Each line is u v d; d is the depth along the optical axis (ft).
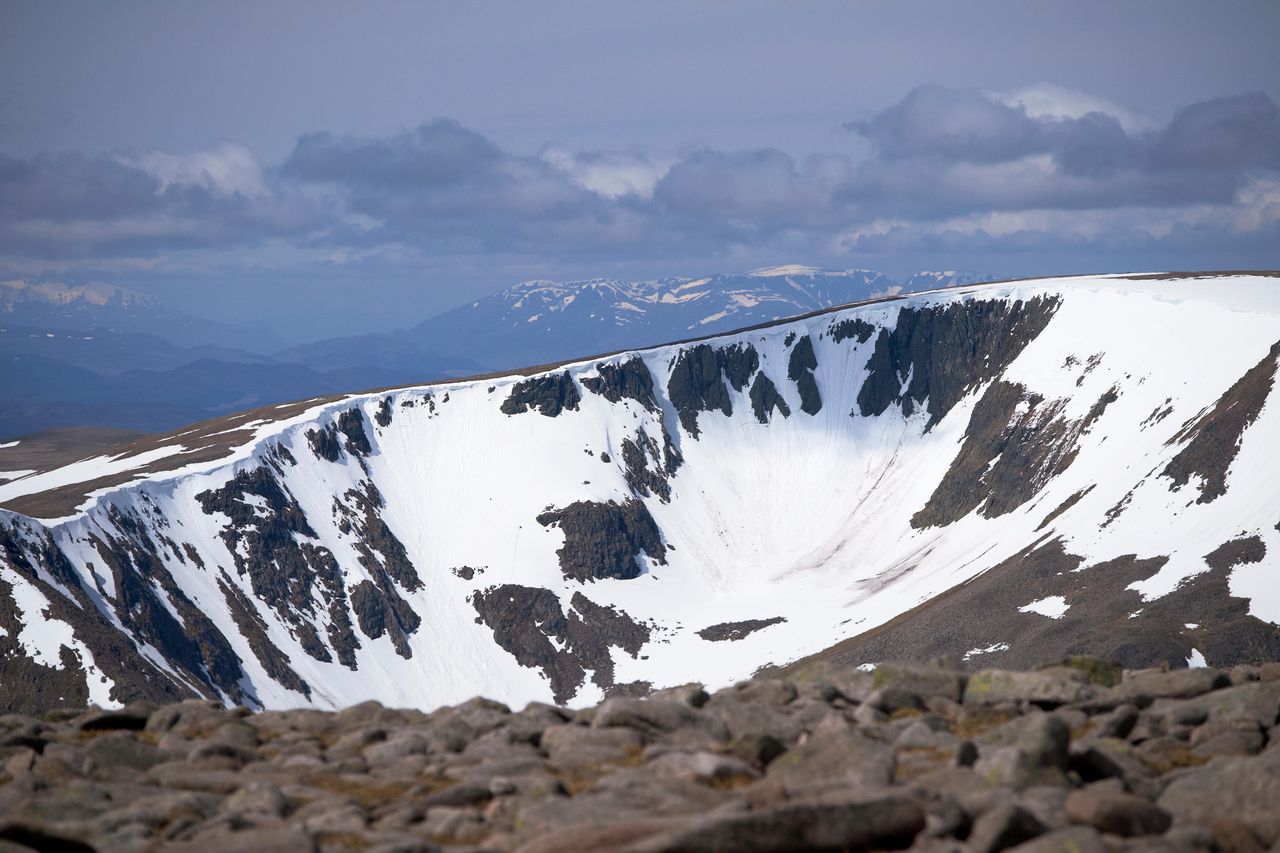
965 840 37.93
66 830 42.47
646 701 56.29
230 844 38.63
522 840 39.22
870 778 42.37
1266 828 38.40
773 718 54.54
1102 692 56.75
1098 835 35.86
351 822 42.45
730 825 35.29
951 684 60.18
